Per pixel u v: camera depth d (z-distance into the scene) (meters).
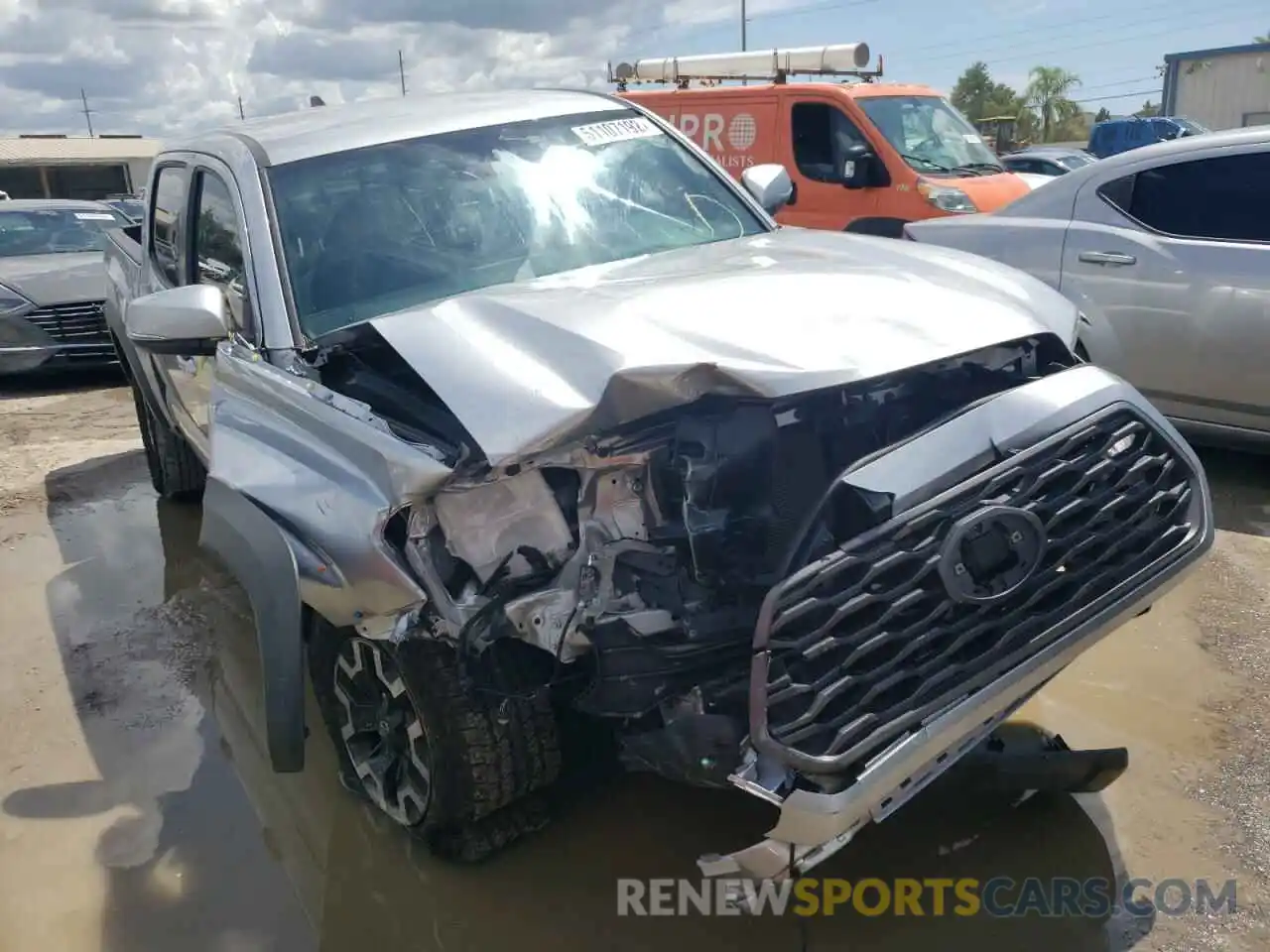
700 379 2.42
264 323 3.21
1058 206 5.71
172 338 3.17
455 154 3.75
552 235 3.63
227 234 3.68
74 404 8.86
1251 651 3.87
